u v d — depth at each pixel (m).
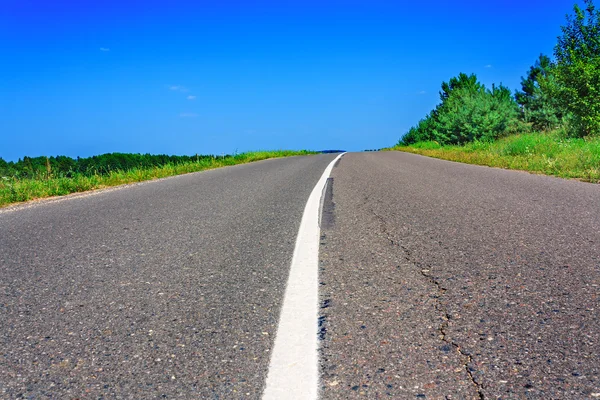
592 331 1.90
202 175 11.59
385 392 1.50
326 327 2.03
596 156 9.75
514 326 1.97
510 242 3.46
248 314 2.20
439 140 31.30
